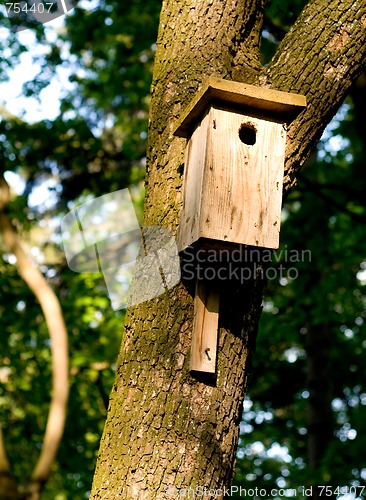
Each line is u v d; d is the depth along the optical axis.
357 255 13.28
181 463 3.95
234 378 4.25
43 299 2.72
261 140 4.63
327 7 4.87
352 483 12.34
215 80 4.41
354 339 16.53
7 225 2.83
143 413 4.07
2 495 2.52
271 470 15.44
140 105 13.34
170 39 5.05
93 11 12.37
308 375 14.01
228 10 5.01
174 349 4.20
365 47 4.80
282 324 13.79
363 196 11.34
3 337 11.49
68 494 12.69
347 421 16.62
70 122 12.73
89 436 12.33
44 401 11.67
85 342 11.77
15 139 12.15
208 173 4.45
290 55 4.79
